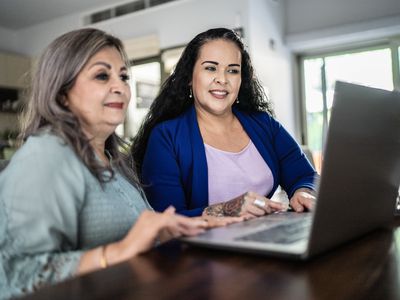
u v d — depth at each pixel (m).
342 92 0.55
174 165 1.36
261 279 0.51
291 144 1.61
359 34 4.15
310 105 4.82
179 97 1.56
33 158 0.74
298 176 1.54
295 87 4.83
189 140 1.42
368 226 0.75
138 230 0.67
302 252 0.56
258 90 1.69
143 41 4.86
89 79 0.89
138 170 1.42
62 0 4.94
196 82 1.51
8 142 4.78
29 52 6.04
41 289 0.48
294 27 4.62
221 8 4.29
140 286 0.49
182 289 0.48
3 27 5.96
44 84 0.86
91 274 0.53
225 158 1.45
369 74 4.38
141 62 5.07
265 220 0.86
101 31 0.94
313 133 4.81
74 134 0.82
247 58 1.62
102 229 0.83
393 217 0.89
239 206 1.07
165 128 1.43
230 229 0.74
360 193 0.66
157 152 1.37
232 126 1.57
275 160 1.56
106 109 0.91
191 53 1.53
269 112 1.73
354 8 4.19
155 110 1.59
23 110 0.94
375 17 4.07
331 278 0.52
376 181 0.71
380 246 0.69
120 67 0.94
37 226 0.69
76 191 0.77
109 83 0.91
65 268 0.66
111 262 0.65
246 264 0.57
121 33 5.09
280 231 0.70
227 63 1.48
